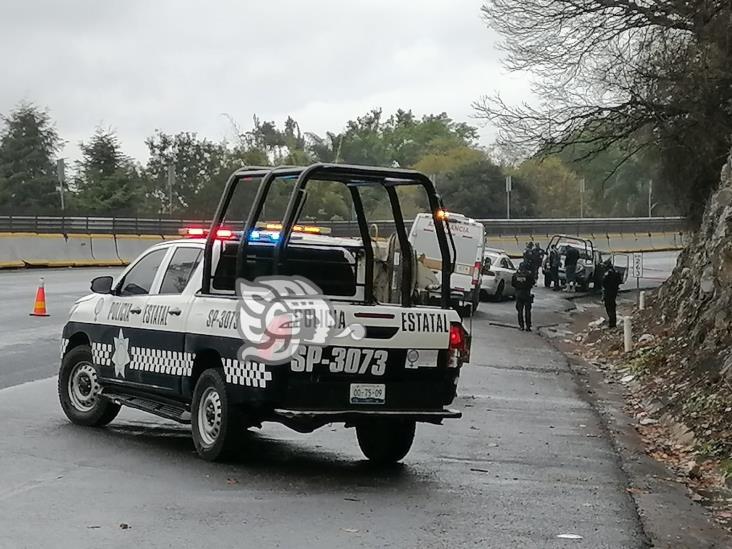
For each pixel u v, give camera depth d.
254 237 9.66
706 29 23.59
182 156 72.00
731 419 12.01
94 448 9.80
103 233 43.44
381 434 9.85
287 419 8.64
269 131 82.00
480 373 18.42
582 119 27.23
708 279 18.28
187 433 10.98
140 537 6.80
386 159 106.19
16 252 37.34
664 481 10.01
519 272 27.67
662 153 27.62
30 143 72.56
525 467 10.16
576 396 16.20
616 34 25.75
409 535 7.18
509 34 27.20
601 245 60.09
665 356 18.30
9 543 6.57
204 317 9.42
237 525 7.21
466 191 75.69
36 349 16.98
